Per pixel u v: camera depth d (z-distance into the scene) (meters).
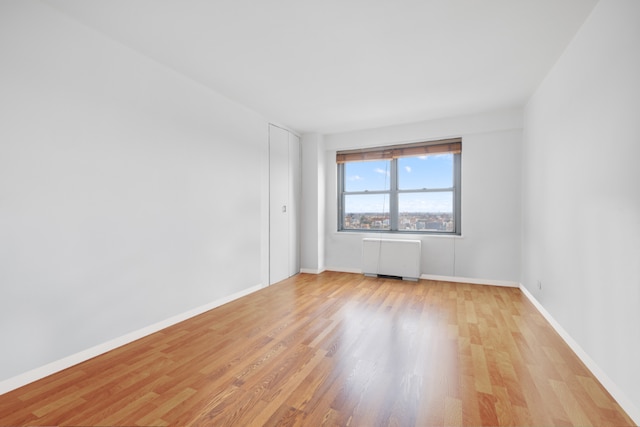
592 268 2.18
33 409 1.77
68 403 1.83
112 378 2.10
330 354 2.46
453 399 1.86
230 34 2.49
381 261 5.12
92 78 2.41
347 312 3.47
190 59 2.91
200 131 3.45
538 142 3.53
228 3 2.10
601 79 2.07
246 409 1.77
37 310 2.09
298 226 5.61
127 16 2.25
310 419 1.68
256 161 4.42
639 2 1.64
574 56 2.51
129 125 2.69
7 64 1.95
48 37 2.14
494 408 1.78
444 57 2.87
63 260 2.23
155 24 2.35
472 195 4.68
